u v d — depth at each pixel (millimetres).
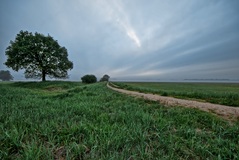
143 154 3465
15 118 5492
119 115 6707
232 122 6824
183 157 3686
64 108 7859
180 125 6121
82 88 19781
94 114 6941
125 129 4820
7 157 3168
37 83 32906
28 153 3066
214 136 5137
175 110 8430
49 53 36688
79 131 4496
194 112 8047
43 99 11148
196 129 5848
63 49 41156
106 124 5363
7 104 8234
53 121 5293
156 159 3363
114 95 13961
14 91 14836
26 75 40219
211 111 8602
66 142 3799
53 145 3557
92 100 11188
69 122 5184
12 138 3695
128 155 3461
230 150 3904
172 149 3803
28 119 5449
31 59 36281
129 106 9094
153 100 11508
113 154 3324
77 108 7875
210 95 13891
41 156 3217
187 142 4316
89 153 3486
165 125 5629
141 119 6254
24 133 4352
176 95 15047
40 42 36312
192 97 13930
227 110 8703
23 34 35969
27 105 8305
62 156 3389
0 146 3455
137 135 4402
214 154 3926
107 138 4008
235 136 5145
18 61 35000
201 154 3773
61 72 41781
